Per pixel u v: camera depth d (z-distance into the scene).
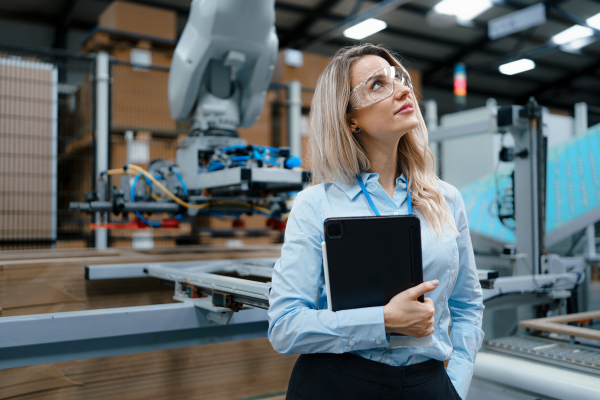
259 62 1.93
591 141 2.62
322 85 0.82
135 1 6.23
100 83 2.66
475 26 7.57
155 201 1.98
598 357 1.21
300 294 0.71
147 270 1.66
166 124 3.18
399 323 0.65
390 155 0.83
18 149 2.52
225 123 2.00
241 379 2.05
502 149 1.90
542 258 1.79
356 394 0.70
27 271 1.62
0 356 0.96
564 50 8.38
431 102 4.46
